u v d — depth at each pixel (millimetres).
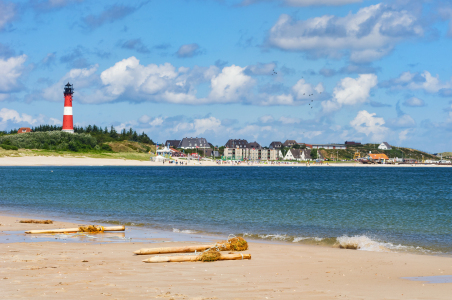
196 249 18641
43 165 178750
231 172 163875
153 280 12914
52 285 11984
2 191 60312
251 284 12734
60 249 18797
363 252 19562
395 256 18375
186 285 12375
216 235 25531
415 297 11539
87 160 197000
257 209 41906
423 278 14133
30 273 13586
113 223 30656
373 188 80125
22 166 170375
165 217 35000
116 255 17406
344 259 17516
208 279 13250
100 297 10820
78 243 20891
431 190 75562
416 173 179000
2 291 11219
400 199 56188
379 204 48688
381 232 28391
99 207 42156
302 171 191375
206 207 43156
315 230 29016
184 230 27406
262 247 20625
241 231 27766
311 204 47781
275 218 35344
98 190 64750
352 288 12547
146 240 22531
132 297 10898
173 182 90438
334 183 96875
